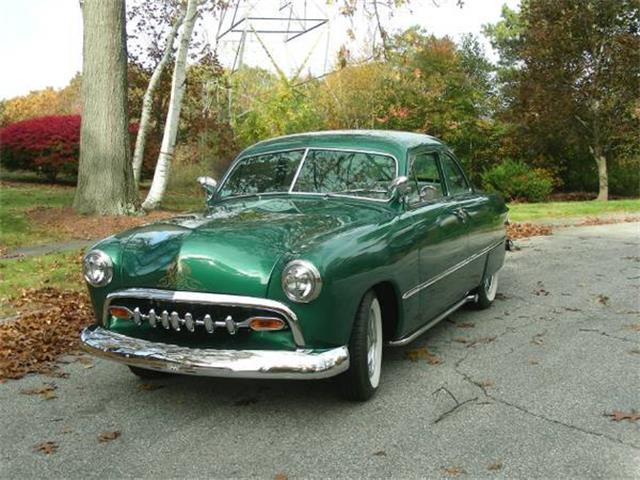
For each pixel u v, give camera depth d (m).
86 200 14.28
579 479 3.53
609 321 6.73
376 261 4.42
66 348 6.08
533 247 11.83
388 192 5.19
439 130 25.53
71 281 8.80
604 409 4.45
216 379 5.14
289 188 5.50
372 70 21.77
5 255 10.72
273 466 3.69
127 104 14.50
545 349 5.80
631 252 11.09
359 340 4.37
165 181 15.66
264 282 4.01
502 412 4.41
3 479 3.62
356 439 4.02
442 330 6.47
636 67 25.23
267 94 18.41
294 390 4.85
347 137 5.71
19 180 24.11
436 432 4.10
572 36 25.91
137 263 4.38
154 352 4.14
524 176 24.98
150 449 3.94
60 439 4.12
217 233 4.40
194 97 22.47
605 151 26.84
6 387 5.11
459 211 6.01
